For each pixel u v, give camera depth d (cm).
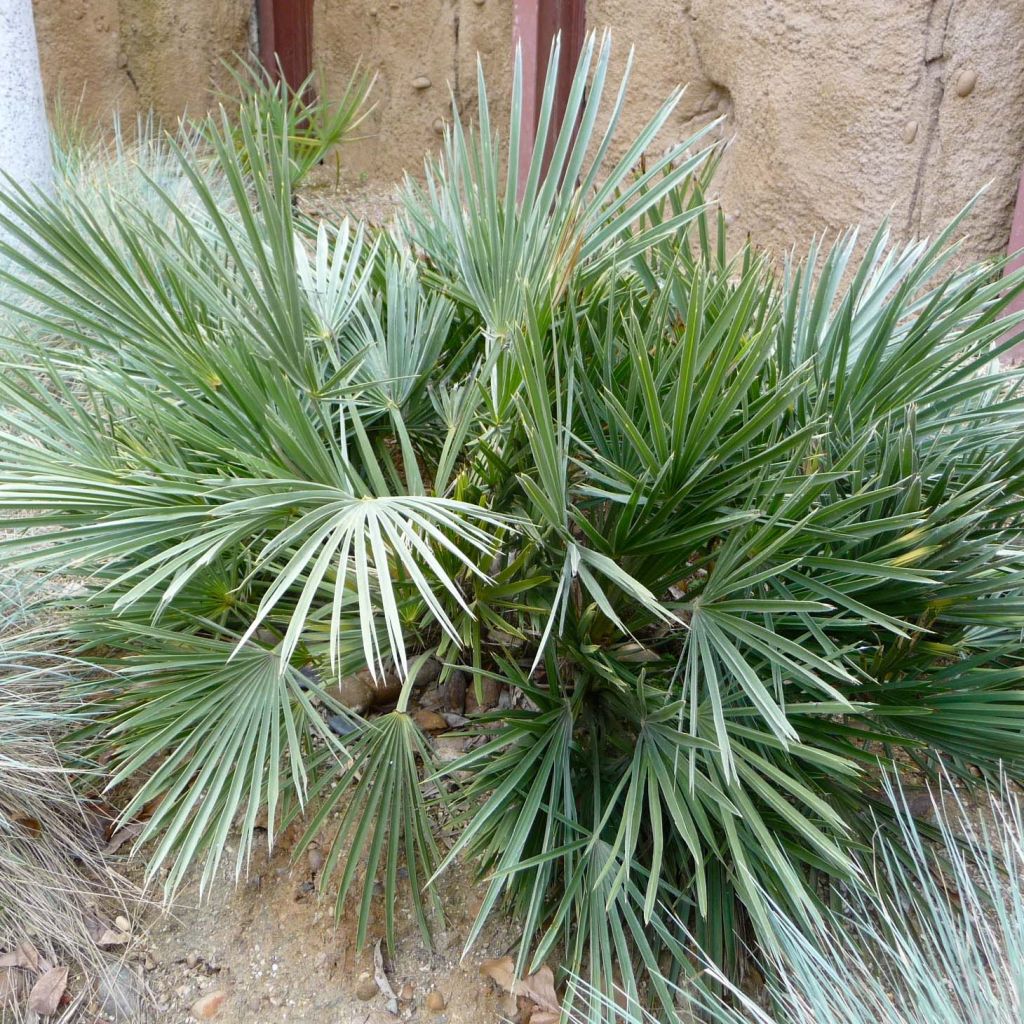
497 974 138
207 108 378
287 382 121
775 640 121
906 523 120
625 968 122
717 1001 122
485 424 148
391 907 135
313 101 396
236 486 116
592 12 301
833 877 137
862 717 136
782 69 252
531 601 144
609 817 134
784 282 162
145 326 138
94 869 146
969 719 126
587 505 146
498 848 132
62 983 136
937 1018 109
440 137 358
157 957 141
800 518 127
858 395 141
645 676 141
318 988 138
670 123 288
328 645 143
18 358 179
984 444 144
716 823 133
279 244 123
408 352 154
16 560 120
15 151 226
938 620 135
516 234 142
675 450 122
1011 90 219
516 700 163
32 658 156
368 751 136
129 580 143
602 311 154
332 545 115
